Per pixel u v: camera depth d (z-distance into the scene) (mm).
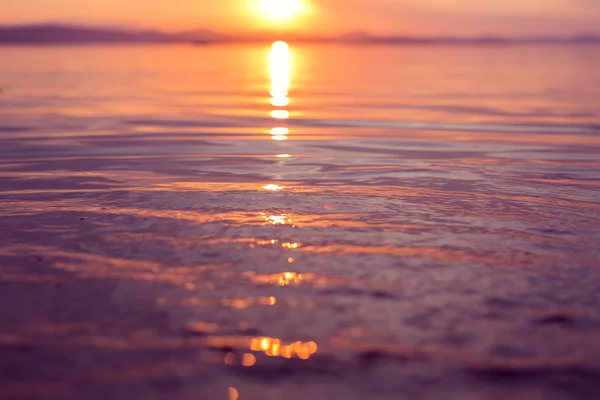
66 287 3729
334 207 5816
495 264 4176
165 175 7559
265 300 3551
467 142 10898
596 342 3035
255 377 2709
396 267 4105
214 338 3078
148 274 3959
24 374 2719
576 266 4145
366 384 2654
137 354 2908
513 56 92125
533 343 3025
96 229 4984
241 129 12828
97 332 3131
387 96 22859
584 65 54406
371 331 3158
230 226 5098
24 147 10031
